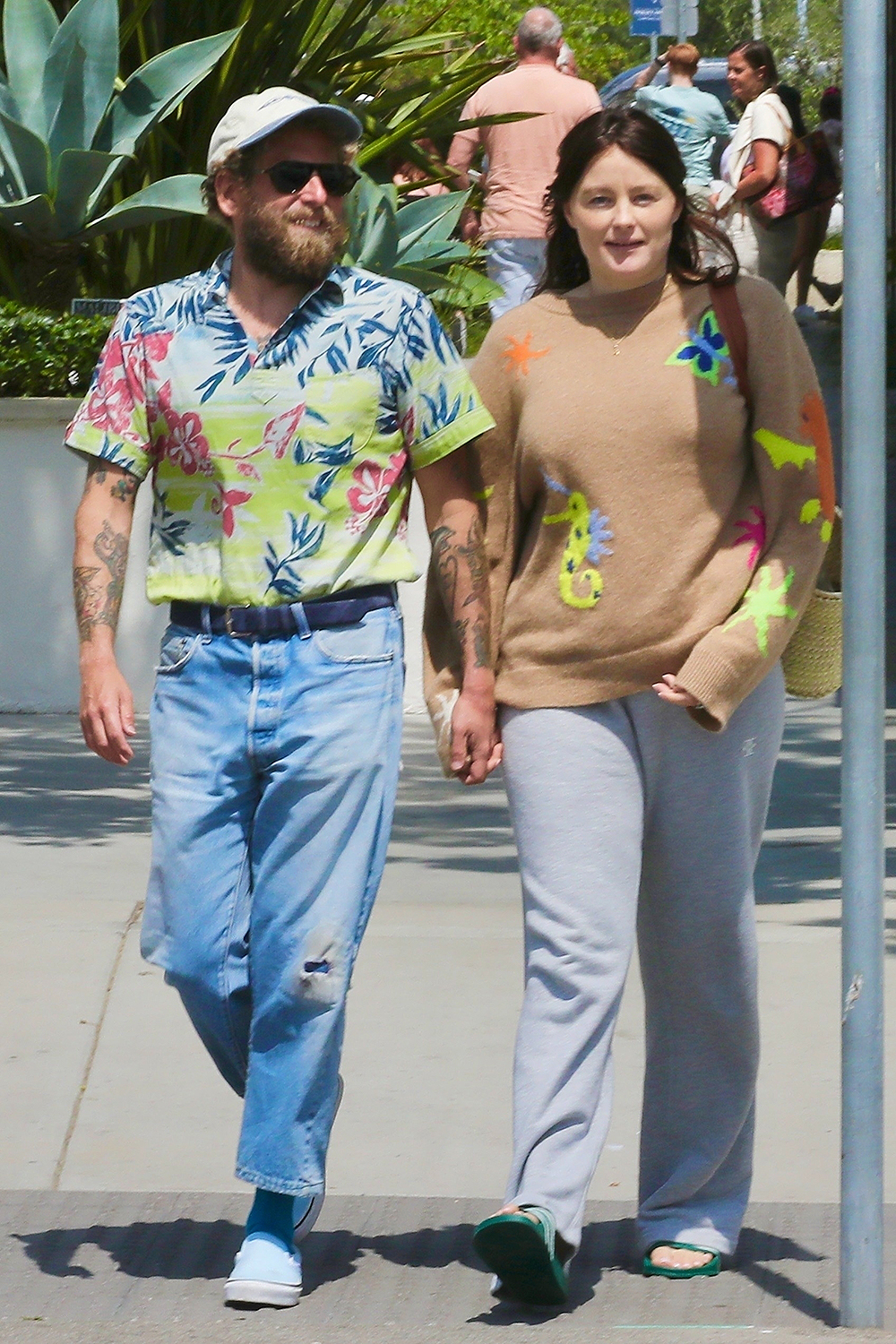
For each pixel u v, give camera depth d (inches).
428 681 483.5
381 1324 445.4
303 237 441.4
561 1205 439.5
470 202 1515.7
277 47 1489.9
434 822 959.0
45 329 1211.9
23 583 1208.8
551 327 457.1
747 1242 495.2
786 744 1112.8
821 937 732.7
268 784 454.0
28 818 944.3
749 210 1665.8
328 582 448.8
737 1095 472.1
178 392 449.1
